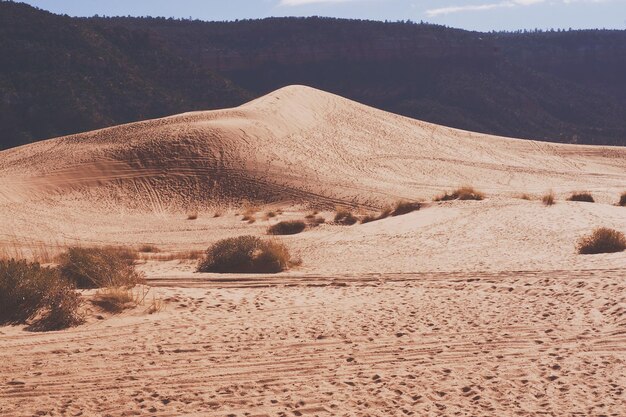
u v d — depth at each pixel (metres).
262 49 163.38
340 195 44.81
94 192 44.91
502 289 12.70
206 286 14.25
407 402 6.94
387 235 24.06
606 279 12.79
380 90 159.62
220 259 17.62
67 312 10.13
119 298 11.21
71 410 6.86
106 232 34.41
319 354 8.72
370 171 52.94
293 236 27.45
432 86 158.88
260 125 58.25
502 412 6.59
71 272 13.16
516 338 9.16
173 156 49.81
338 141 61.12
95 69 113.62
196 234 33.12
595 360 8.05
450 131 74.38
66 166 48.69
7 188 44.03
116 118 106.12
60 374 7.99
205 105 122.19
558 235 20.61
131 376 7.90
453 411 6.64
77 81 108.31
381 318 10.62
